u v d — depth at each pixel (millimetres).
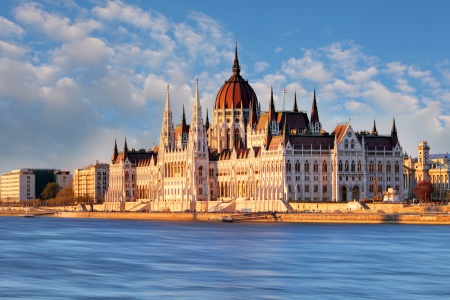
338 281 194750
